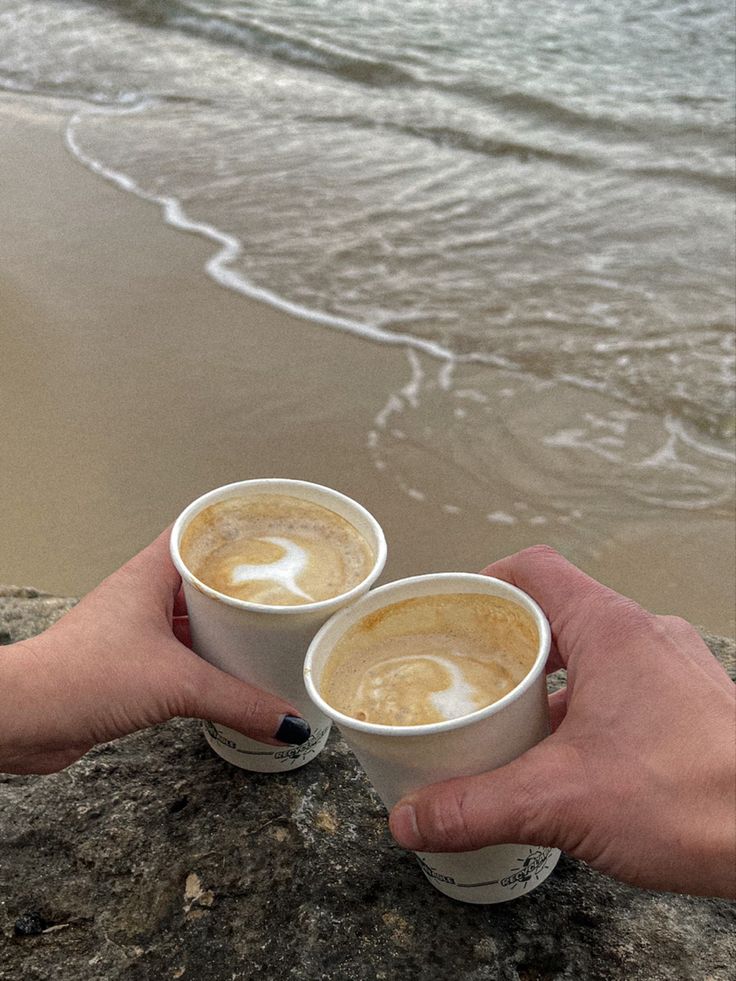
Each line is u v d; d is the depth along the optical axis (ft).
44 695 1.15
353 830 1.29
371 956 1.14
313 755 1.37
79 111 6.89
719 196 6.01
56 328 4.32
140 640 1.19
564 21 8.72
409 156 6.47
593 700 1.05
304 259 5.07
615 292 4.94
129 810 1.33
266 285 4.80
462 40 8.37
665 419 4.05
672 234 5.54
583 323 4.66
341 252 5.18
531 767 1.00
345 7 8.90
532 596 1.21
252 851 1.26
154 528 3.29
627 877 1.01
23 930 1.20
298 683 1.20
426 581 1.16
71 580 3.07
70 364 4.09
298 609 1.11
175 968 1.15
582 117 7.05
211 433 3.76
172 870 1.25
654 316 4.72
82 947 1.19
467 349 4.42
